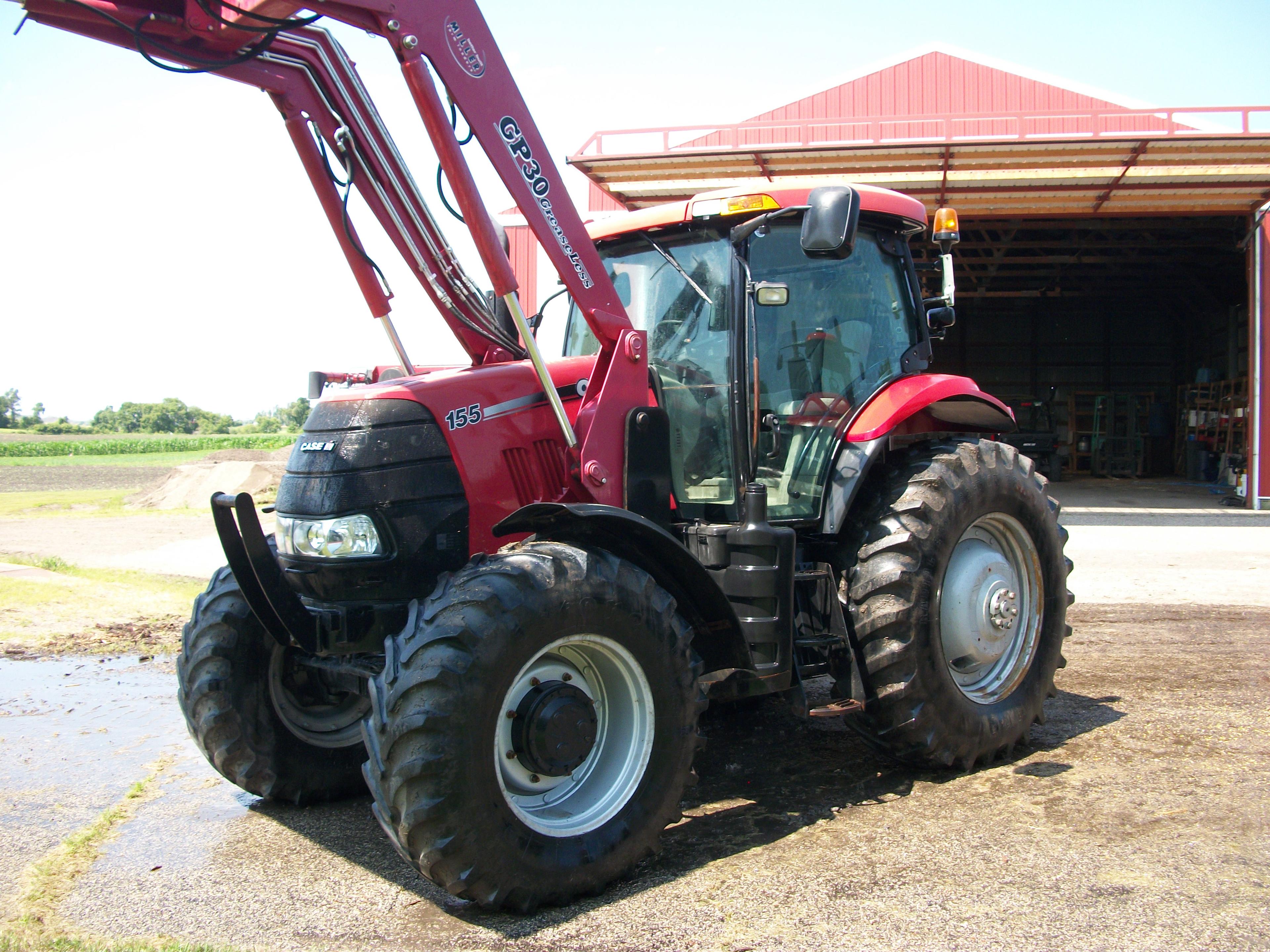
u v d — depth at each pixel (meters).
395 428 2.91
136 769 3.86
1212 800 3.15
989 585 3.71
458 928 2.46
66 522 14.55
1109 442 22.53
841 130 16.28
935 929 2.35
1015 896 2.51
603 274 3.19
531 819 2.57
